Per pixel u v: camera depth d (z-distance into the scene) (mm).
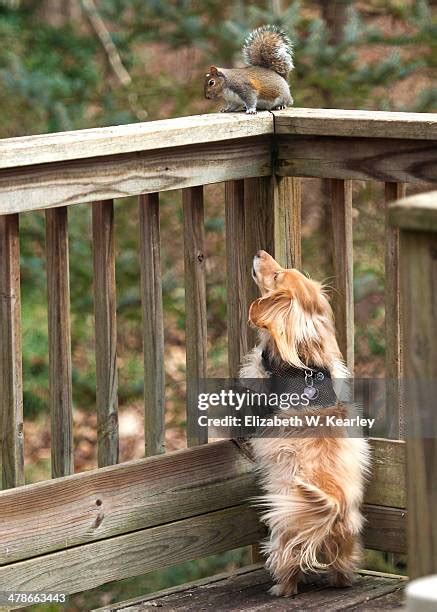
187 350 4645
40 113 7902
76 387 7641
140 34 8023
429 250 2633
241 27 7344
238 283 4777
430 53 7426
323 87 7121
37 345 7875
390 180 4441
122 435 8312
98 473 4211
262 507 4758
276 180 4781
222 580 4656
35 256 7844
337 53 7125
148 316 4418
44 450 8328
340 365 4555
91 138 3947
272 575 4586
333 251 4715
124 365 8133
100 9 8047
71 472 4199
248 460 4699
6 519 3943
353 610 4246
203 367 4621
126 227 7605
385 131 4363
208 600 4418
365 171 4504
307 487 4273
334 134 4508
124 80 8391
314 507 4289
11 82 7770
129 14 8172
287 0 8180
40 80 7797
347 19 7477
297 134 4641
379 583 4547
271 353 4547
